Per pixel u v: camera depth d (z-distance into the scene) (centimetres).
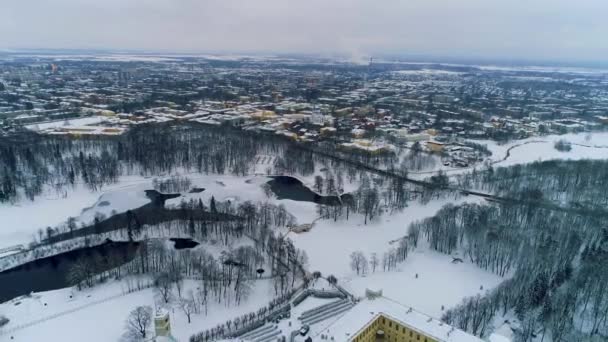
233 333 17100
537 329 17438
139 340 16500
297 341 15088
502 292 19562
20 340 16950
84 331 17538
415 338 15262
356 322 15500
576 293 19088
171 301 19525
